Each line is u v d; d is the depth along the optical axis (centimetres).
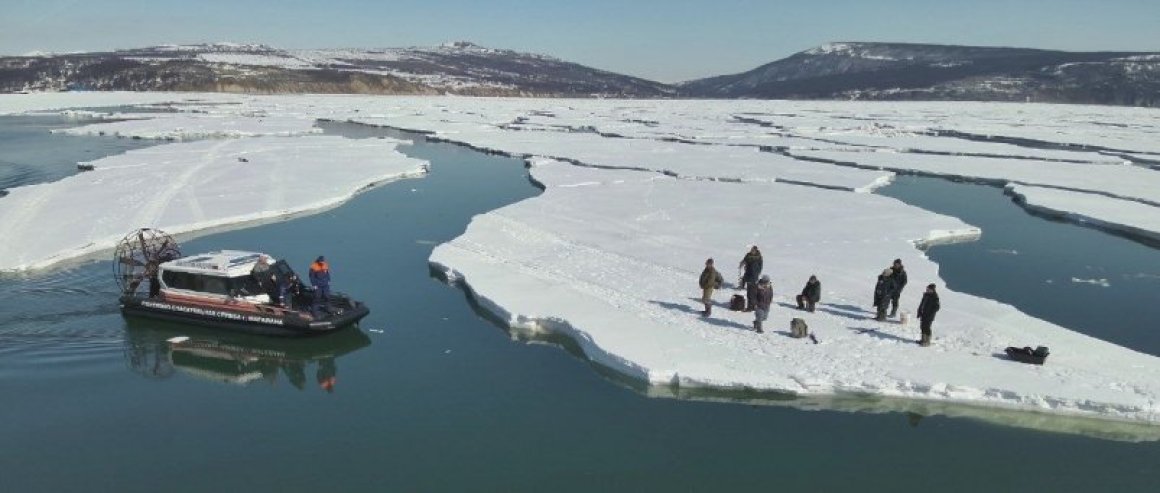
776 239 2559
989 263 2477
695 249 2428
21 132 6500
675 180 3912
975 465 1262
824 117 9838
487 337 1823
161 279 1889
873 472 1242
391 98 15775
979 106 14988
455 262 2291
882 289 1714
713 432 1377
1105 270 2411
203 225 2847
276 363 1731
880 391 1434
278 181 3791
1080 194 3666
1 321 1859
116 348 1753
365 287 2178
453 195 3703
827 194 3488
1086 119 9806
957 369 1478
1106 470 1241
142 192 3403
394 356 1712
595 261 2292
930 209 3478
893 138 6506
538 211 3016
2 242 2481
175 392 1550
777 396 1476
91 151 5109
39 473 1217
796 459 1284
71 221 2800
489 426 1395
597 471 1243
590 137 6450
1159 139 6519
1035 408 1378
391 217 3150
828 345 1606
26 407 1448
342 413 1451
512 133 6950
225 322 1816
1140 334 1827
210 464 1256
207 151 4944
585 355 1694
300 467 1250
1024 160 4969
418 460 1274
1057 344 1599
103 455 1280
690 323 1748
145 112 9225
